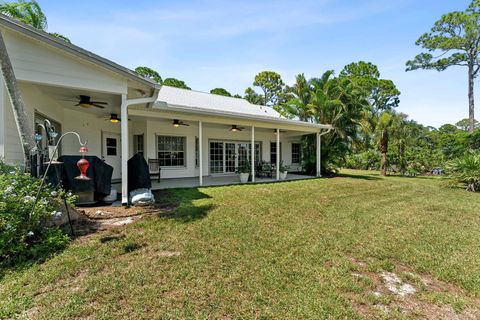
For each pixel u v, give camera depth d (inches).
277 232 140.1
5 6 320.5
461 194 289.7
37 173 154.9
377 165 678.5
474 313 75.1
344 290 84.4
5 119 158.7
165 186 311.0
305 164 518.3
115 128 362.0
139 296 76.5
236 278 89.0
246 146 497.0
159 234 130.7
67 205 138.6
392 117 537.3
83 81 182.7
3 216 102.1
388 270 100.9
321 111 494.0
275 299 77.6
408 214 190.5
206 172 438.9
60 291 77.5
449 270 101.1
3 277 84.6
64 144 268.5
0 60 142.3
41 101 213.3
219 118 325.7
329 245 123.3
